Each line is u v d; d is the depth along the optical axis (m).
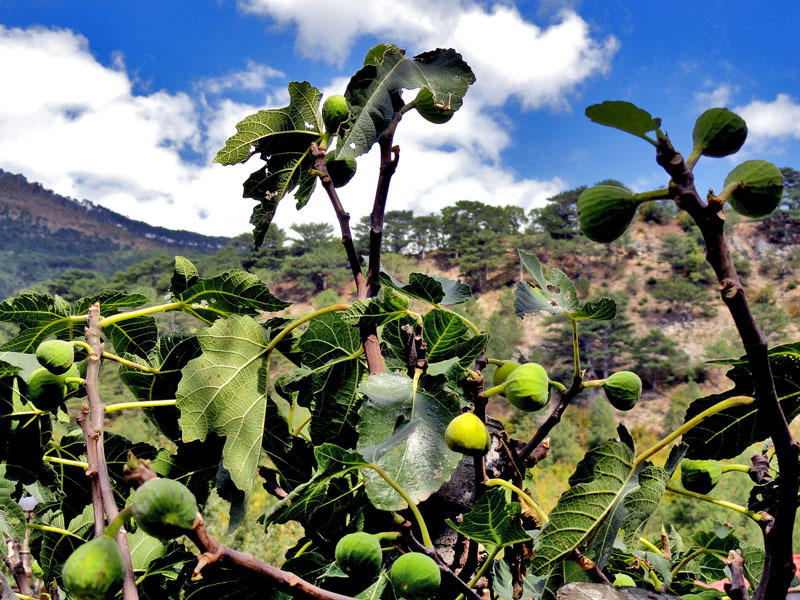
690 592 2.12
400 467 1.39
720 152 1.00
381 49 1.88
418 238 145.12
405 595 1.21
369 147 1.72
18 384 1.84
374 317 1.62
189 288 2.01
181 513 0.84
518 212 147.50
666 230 132.00
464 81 1.87
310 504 1.50
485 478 1.29
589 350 96.38
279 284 135.00
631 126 0.87
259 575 0.91
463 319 1.57
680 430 1.35
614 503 1.33
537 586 1.72
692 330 103.56
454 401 1.48
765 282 114.88
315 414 1.78
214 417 1.72
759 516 1.41
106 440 1.93
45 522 2.13
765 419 0.94
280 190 2.05
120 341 2.20
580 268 124.12
